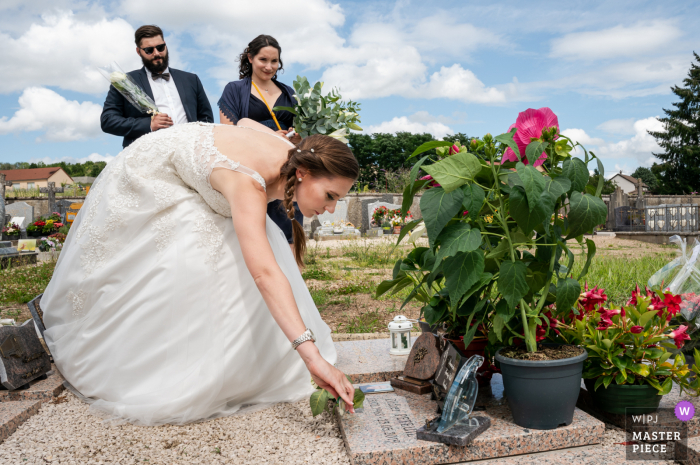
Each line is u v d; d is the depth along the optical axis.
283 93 3.89
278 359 2.29
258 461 1.75
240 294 2.18
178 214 2.20
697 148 40.06
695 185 40.75
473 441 1.72
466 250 1.63
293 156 2.00
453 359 1.90
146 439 1.95
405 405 2.12
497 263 1.92
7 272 7.76
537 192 1.62
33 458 1.79
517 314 2.03
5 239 14.55
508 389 1.83
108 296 2.23
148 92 3.60
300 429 2.03
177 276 2.14
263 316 2.23
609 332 1.98
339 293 5.80
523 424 1.83
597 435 1.82
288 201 1.98
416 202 17.03
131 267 2.23
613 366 1.93
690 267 2.55
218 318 2.14
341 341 3.34
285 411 2.25
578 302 2.16
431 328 2.36
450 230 1.74
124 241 2.28
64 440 1.94
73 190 25.94
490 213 2.00
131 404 2.12
